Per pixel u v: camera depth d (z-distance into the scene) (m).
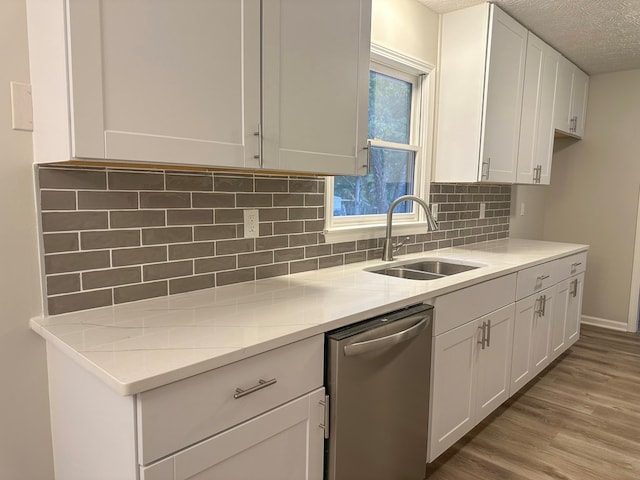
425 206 2.29
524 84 2.91
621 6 2.48
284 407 1.22
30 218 1.25
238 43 1.28
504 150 2.80
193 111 1.19
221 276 1.72
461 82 2.64
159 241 1.52
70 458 1.25
